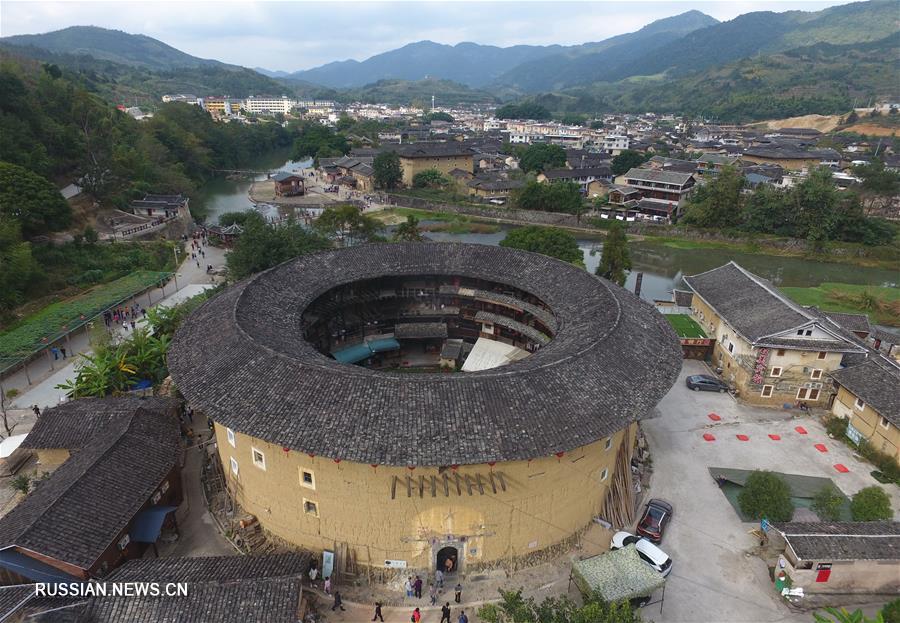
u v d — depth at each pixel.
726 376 60.75
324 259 55.72
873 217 130.12
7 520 32.91
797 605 33.56
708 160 192.88
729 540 38.66
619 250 83.69
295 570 30.94
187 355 37.38
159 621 27.31
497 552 34.81
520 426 30.16
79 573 30.86
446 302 62.84
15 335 60.66
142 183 122.38
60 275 78.69
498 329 61.28
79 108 112.62
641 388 34.69
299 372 32.62
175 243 103.25
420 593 33.53
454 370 60.53
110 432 40.66
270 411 30.94
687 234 132.00
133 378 53.56
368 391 31.12
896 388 46.81
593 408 32.00
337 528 34.16
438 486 31.97
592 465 36.00
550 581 34.78
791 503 39.66
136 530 34.94
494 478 32.06
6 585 30.95
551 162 188.75
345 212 99.00
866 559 33.25
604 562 32.88
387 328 62.12
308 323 50.84
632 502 40.72
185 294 80.25
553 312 48.66
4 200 77.00
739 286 65.25
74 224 95.12
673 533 39.16
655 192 151.12
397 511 32.84
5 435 47.47
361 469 31.62
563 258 84.44
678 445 49.34
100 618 27.30
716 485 44.31
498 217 147.75
